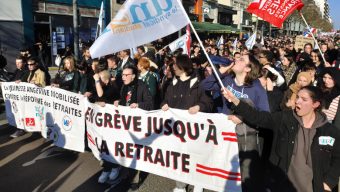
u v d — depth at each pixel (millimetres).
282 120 2984
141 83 4855
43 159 5496
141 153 4449
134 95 4832
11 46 15320
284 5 5961
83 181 4785
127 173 5055
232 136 3725
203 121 3893
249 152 3619
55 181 4754
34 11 16203
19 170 5090
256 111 3137
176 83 4422
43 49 16297
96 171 5105
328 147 2816
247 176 3670
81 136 5250
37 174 4969
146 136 4375
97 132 4820
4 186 4594
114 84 5188
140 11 3963
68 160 5477
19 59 6988
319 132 2826
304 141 2883
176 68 4309
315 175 2828
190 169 4086
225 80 4090
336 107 4375
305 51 10125
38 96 5898
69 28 18281
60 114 5516
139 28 3982
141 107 4645
